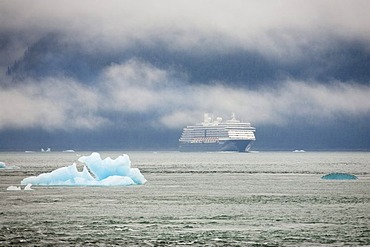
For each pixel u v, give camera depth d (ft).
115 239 314.96
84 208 442.91
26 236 322.55
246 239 315.17
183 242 307.17
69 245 299.38
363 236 323.78
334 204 474.90
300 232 335.88
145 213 415.64
